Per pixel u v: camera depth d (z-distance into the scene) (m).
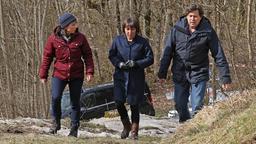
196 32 14.02
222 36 31.78
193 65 14.12
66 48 15.02
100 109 31.70
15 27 45.75
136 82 15.63
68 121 20.48
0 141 13.79
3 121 18.06
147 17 58.03
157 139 18.06
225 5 31.56
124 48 15.54
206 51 14.20
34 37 44.28
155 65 55.97
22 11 45.97
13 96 40.06
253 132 9.85
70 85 15.32
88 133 18.53
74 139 14.31
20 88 42.56
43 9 45.72
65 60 15.09
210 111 12.19
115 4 55.94
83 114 31.12
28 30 44.72
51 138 14.25
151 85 51.91
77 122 15.43
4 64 43.03
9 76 41.38
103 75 57.88
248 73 25.64
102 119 25.62
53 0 49.25
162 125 24.03
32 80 41.94
